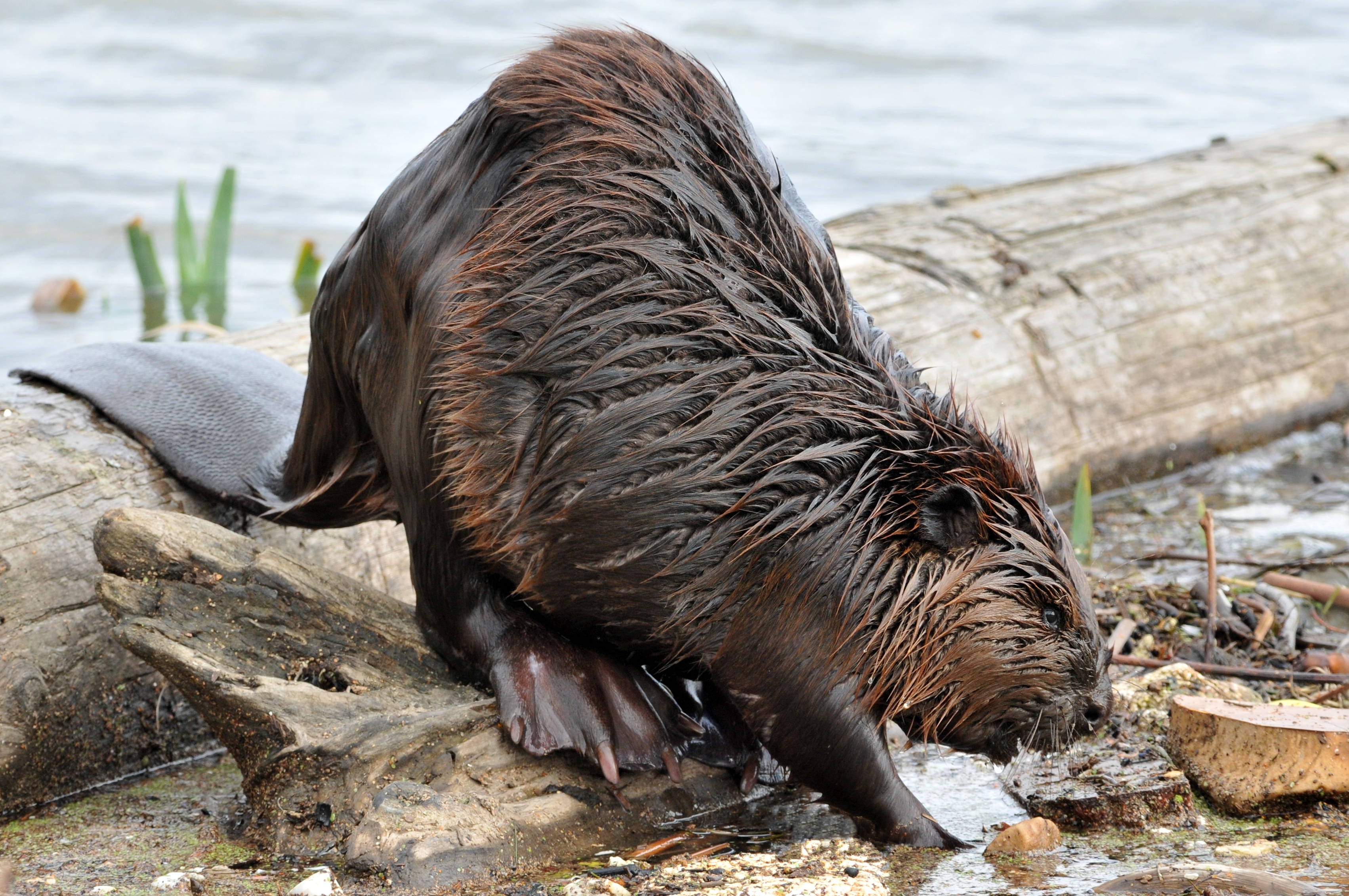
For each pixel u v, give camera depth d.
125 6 28.75
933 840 7.05
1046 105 26.64
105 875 6.77
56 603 8.18
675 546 6.68
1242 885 6.28
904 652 6.85
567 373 6.79
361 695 7.50
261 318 17.17
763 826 7.42
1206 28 32.06
